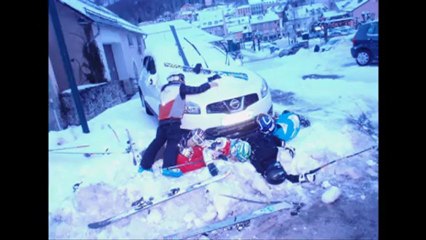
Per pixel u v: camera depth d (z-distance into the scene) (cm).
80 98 207
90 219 187
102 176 198
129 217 188
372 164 196
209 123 212
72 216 187
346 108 208
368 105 207
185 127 214
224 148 208
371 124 205
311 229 174
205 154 206
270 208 186
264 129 211
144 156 207
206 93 214
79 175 196
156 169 208
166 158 206
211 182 198
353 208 181
